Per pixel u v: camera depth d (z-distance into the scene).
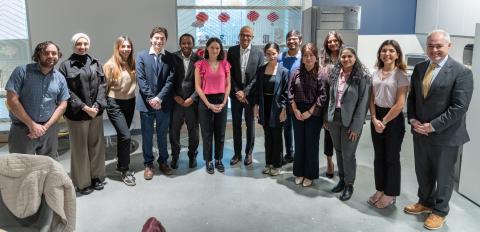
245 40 4.01
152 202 3.46
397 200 3.46
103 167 3.76
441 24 5.98
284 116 3.81
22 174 2.13
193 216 3.22
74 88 3.38
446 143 2.83
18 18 5.12
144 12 5.37
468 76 2.69
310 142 3.65
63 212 2.14
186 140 5.27
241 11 5.83
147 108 3.86
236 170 4.19
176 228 3.04
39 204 2.14
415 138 3.04
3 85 5.20
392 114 3.03
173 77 3.91
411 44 6.76
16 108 2.95
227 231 2.99
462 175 3.51
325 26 5.73
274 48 3.69
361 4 6.40
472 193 3.40
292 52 4.11
